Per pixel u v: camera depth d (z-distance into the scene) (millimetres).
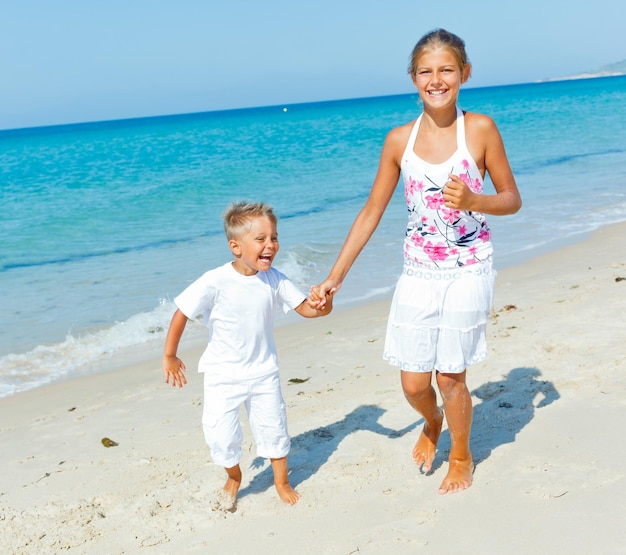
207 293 3436
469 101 83188
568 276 8125
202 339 7414
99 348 7367
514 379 4797
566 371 4770
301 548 3064
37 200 18375
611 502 3066
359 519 3250
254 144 36938
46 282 10070
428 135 3303
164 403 5566
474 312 3277
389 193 3537
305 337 6949
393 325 3420
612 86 114812
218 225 14164
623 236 10336
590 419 3963
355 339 6672
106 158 33562
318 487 3633
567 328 5754
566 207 13180
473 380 4895
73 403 5836
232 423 3504
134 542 3307
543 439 3809
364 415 4586
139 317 8117
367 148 28859
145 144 45312
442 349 3309
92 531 3473
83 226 14555
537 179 16969
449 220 3250
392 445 4074
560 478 3350
